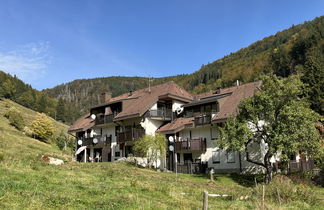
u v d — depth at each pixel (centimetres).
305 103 2312
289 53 12150
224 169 2972
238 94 3319
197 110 3491
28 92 13025
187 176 2638
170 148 3155
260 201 1286
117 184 1578
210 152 3114
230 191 1884
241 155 2884
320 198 1611
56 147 6406
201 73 16412
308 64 5088
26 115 9944
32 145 5069
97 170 2228
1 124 6662
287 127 2125
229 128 2280
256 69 13550
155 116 3525
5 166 1659
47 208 921
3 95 11469
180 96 3781
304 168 2689
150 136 3025
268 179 2273
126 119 3641
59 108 12838
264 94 2267
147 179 2070
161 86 4144
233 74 14588
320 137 2264
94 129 4316
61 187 1267
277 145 2114
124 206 1034
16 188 1118
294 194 1470
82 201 1052
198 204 1241
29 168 1753
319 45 10269
